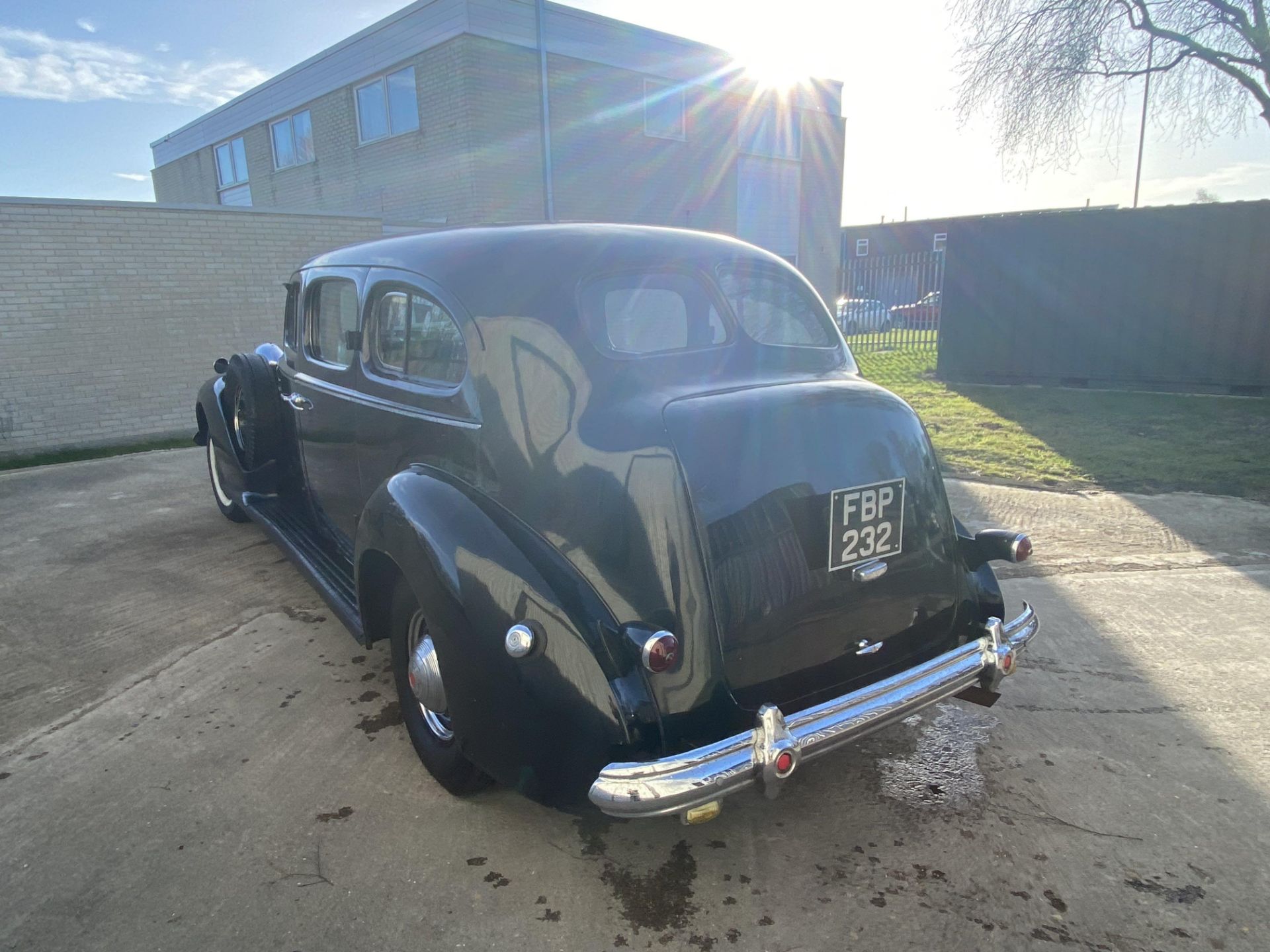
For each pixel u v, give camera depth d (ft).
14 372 26.25
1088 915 7.27
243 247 30.55
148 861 7.88
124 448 27.68
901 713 7.39
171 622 13.25
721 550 7.00
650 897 7.54
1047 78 42.96
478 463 8.25
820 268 66.39
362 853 8.05
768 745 6.55
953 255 38.40
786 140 60.13
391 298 10.00
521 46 42.70
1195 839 8.22
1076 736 10.11
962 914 7.30
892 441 8.14
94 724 10.28
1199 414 29.63
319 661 11.96
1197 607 13.73
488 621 7.20
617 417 7.37
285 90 53.57
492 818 8.61
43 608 13.78
